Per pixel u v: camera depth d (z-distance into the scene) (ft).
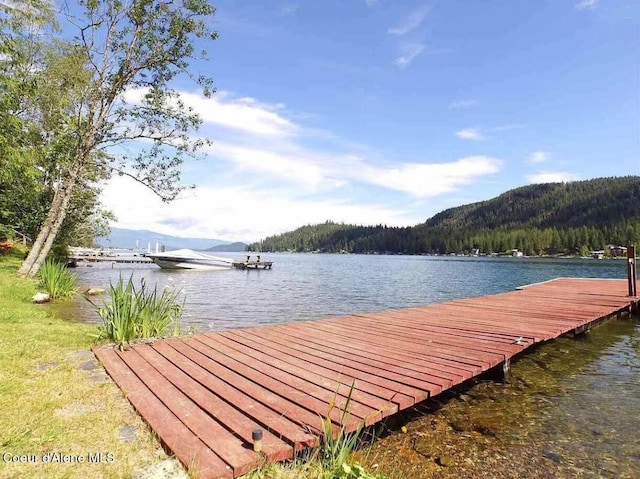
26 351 17.92
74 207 73.77
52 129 61.16
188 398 12.87
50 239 51.85
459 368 16.51
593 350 26.16
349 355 18.53
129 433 10.57
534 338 21.81
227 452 9.43
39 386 13.65
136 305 21.52
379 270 150.71
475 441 13.41
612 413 15.80
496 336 22.49
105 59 51.19
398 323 26.71
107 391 13.52
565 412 15.89
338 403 12.68
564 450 12.80
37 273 50.55
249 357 18.03
